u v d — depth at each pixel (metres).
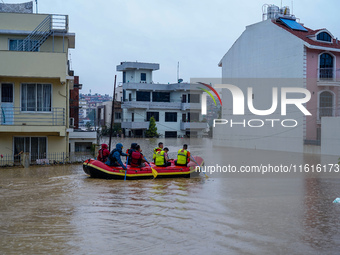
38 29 22.23
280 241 8.07
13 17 22.17
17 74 20.53
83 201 11.74
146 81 60.06
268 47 33.50
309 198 12.60
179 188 14.38
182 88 57.81
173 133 58.75
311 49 30.97
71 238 8.17
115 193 13.14
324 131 28.16
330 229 8.97
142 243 7.91
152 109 58.00
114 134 60.09
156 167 16.98
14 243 7.82
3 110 20.89
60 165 21.27
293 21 34.44
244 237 8.34
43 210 10.55
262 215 10.23
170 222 9.48
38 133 21.69
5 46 22.08
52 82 21.48
